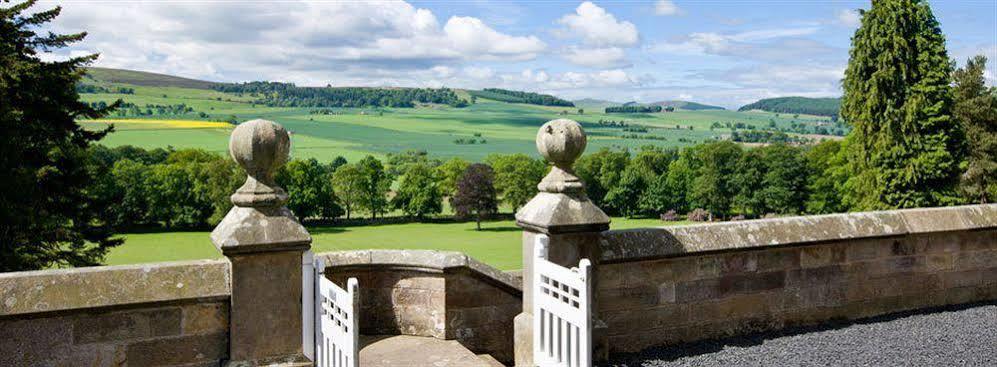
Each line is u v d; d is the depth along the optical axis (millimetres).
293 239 5891
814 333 8086
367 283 7812
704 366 7023
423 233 96875
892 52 39094
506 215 112812
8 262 22594
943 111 39062
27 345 5461
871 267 8758
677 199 107812
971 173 43969
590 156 116500
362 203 107688
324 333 5875
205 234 92312
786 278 8281
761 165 98500
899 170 39188
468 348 7746
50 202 25500
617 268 7406
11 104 22359
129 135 143125
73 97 25766
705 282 7871
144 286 5695
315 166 105875
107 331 5637
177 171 94750
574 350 6094
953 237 9289
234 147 5914
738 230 7984
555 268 6387
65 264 27344
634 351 7523
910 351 7367
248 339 5883
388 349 7289
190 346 5852
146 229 94375
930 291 9164
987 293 9578
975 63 46594
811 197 93688
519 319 7176
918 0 39281
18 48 24359
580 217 6883
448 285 7605
